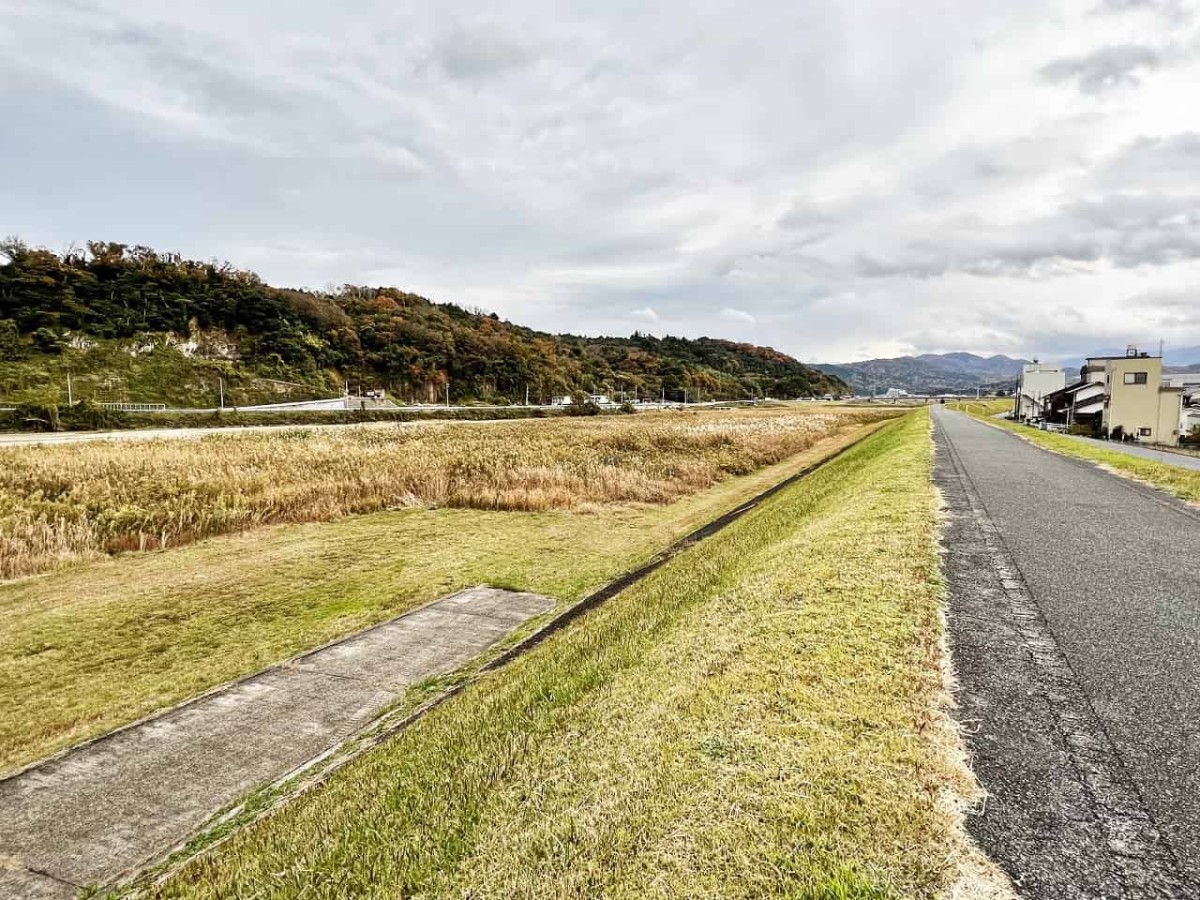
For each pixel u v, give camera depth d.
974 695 3.05
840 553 5.83
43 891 3.20
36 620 7.41
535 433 34.06
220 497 12.59
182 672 5.99
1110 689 3.10
